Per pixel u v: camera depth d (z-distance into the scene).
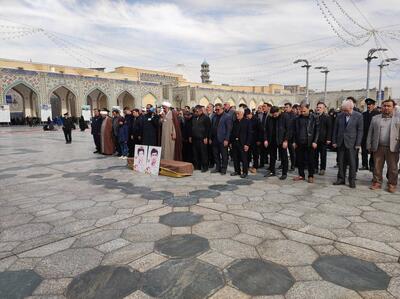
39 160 9.20
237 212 4.18
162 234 3.47
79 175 6.88
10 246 3.22
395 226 3.63
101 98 37.75
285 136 6.20
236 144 6.65
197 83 49.66
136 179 6.41
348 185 5.77
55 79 29.20
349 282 2.48
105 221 3.91
